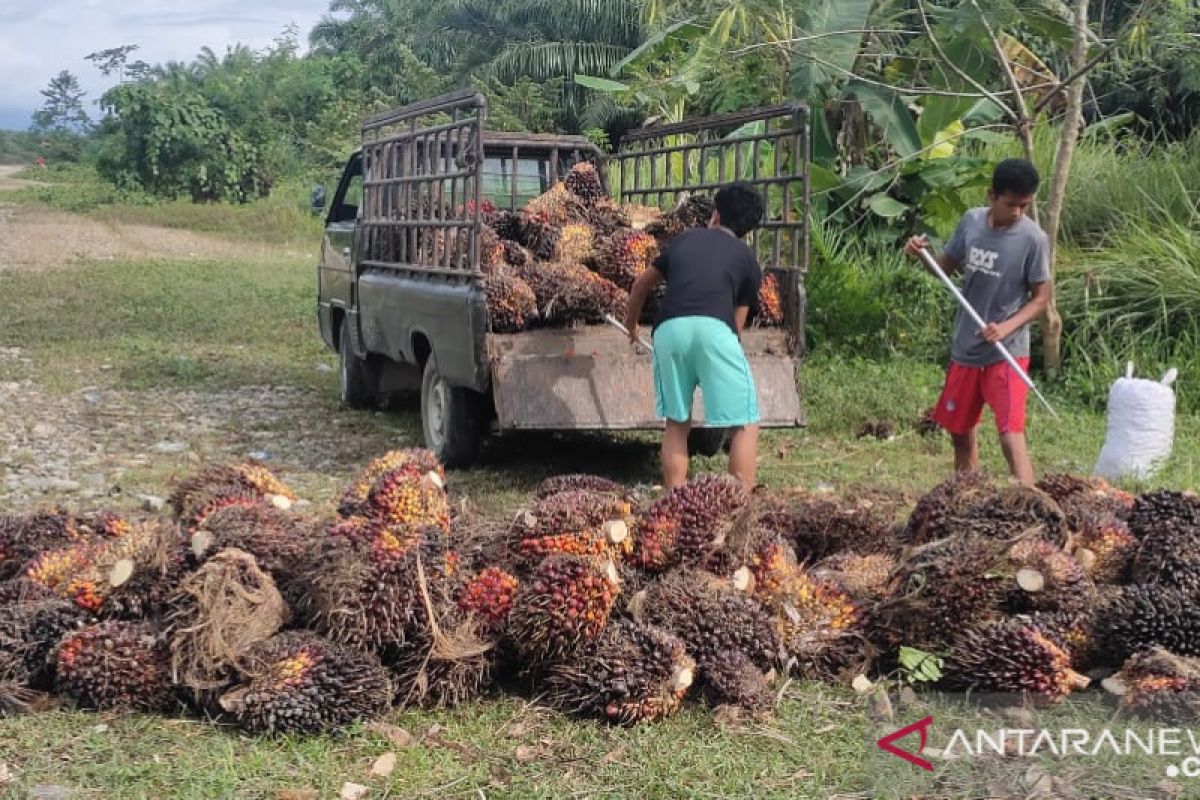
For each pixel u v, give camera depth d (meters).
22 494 7.34
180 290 17.00
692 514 4.73
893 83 12.05
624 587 4.62
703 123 9.09
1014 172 6.54
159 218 27.12
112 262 19.80
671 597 4.48
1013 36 13.04
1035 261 6.68
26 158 62.31
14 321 14.35
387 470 4.87
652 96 11.41
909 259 12.12
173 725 4.14
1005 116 12.72
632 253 7.76
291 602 4.43
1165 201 11.66
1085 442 9.05
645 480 8.12
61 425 9.33
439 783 3.81
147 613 4.52
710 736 4.15
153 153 30.72
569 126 29.97
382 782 3.80
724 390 6.36
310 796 3.70
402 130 11.02
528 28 31.34
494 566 4.62
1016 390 6.71
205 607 4.14
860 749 4.06
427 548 4.41
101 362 12.12
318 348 13.42
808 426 9.48
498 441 9.13
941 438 9.23
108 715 4.18
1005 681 4.35
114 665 4.20
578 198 8.38
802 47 10.73
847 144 13.05
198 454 8.50
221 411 10.07
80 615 4.44
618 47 29.89
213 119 31.53
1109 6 13.21
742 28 9.84
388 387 9.87
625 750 4.03
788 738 4.13
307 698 4.03
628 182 11.11
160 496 7.36
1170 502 5.13
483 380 7.34
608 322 7.53
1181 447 8.71
